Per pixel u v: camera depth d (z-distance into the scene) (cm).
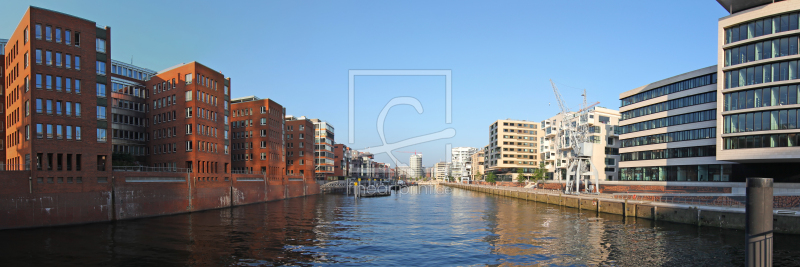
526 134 17212
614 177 11931
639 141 9344
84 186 5072
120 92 7712
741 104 6019
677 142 8206
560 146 13175
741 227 4297
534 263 3169
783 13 5603
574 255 3416
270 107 10506
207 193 7188
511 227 4988
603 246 3766
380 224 5278
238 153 10562
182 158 7238
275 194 9950
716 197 6141
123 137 7675
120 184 5462
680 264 3100
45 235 4162
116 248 3550
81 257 3209
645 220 5406
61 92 5016
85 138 5156
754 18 5862
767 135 5741
